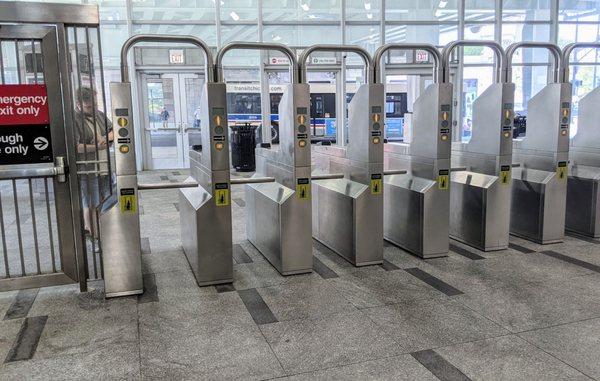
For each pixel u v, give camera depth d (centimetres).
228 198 339
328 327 277
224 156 334
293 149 352
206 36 929
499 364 234
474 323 279
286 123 363
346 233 393
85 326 281
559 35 984
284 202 355
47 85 303
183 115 955
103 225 314
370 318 288
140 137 940
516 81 991
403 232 423
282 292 331
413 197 404
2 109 297
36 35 297
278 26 929
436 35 956
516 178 458
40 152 309
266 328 277
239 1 916
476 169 431
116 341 263
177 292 332
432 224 394
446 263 387
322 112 985
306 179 358
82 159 336
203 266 340
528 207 446
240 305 310
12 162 304
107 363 240
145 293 330
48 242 447
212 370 233
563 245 432
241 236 480
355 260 379
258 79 956
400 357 243
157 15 904
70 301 317
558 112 417
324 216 439
